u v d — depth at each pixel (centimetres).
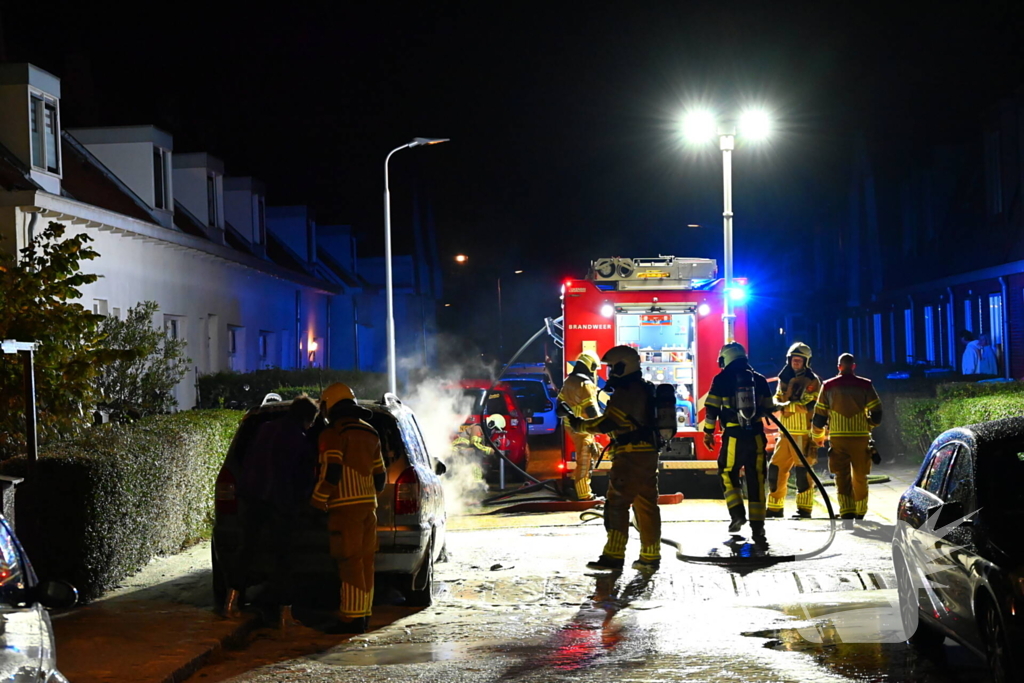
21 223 1484
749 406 1116
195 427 1143
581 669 646
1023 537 552
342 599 787
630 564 1024
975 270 2422
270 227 3381
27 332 975
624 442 1005
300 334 3109
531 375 2478
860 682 595
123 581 921
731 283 1562
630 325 1573
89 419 1030
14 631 362
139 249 1920
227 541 809
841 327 3988
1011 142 2334
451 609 861
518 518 1383
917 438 1841
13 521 744
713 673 621
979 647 562
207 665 691
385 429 852
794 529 1198
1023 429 633
